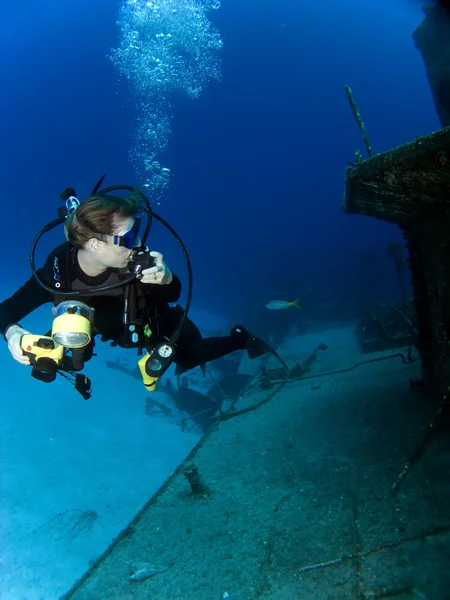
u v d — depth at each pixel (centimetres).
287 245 5712
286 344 1268
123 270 162
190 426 768
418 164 260
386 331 862
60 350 160
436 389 400
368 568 220
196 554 269
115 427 744
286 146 10400
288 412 477
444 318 350
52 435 698
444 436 324
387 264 2303
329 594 212
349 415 425
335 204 10788
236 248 5850
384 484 291
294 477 333
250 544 266
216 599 229
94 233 147
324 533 259
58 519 500
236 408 535
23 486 562
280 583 228
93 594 253
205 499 327
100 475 596
